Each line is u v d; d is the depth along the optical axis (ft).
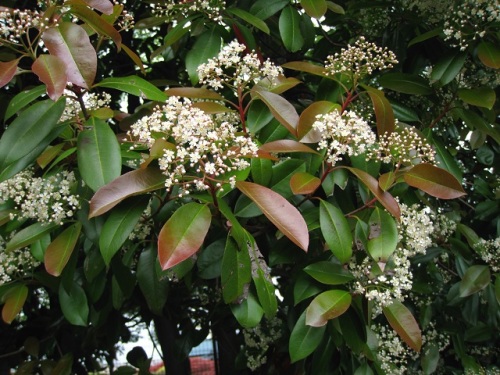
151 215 2.53
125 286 2.89
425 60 3.74
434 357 3.59
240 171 2.34
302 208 2.71
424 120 3.59
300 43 3.33
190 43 3.91
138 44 4.65
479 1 3.08
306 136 2.50
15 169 2.34
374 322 3.31
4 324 4.38
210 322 4.23
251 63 2.64
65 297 2.90
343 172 2.72
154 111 2.48
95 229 2.46
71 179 2.54
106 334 4.19
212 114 2.70
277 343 3.78
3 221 2.59
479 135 3.79
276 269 3.82
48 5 2.39
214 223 2.62
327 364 2.74
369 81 3.64
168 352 4.66
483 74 3.61
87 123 2.38
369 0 3.76
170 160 2.02
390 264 2.51
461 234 3.97
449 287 4.05
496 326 3.81
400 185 2.90
